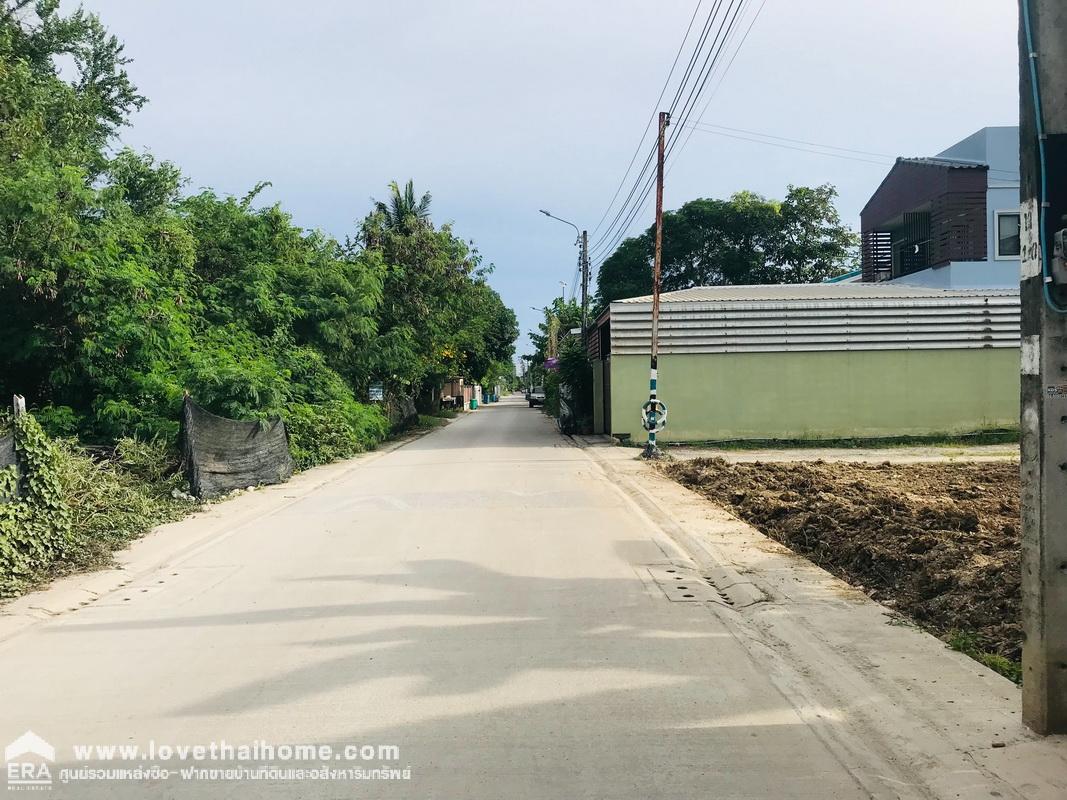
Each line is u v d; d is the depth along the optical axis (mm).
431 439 31109
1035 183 4180
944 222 27594
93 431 15586
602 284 51875
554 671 5551
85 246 15266
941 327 25297
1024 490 4336
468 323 42531
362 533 11055
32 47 24469
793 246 46938
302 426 20766
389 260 34031
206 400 16719
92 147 24672
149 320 15797
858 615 6762
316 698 5105
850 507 11711
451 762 4203
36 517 8688
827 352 25359
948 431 25359
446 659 5809
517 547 9859
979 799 3672
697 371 25484
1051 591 4180
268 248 24328
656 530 11031
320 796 3879
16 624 6879
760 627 6633
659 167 21688
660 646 6086
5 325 15117
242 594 7867
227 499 14648
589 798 3811
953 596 7074
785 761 4184
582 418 32812
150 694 5219
